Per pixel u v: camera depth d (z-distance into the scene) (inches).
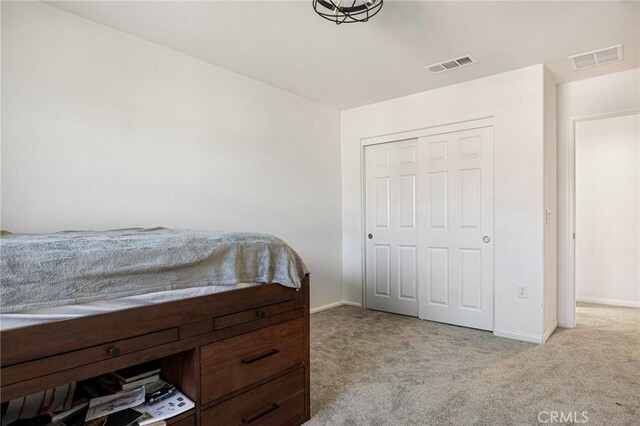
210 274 61.6
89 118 97.0
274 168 147.8
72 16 93.8
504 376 98.3
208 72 124.3
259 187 141.8
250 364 67.6
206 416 61.0
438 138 150.9
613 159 183.3
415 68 128.8
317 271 169.0
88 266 47.6
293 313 75.9
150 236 64.8
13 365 41.8
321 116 170.9
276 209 148.6
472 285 142.6
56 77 91.4
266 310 70.4
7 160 84.3
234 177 132.8
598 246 187.2
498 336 132.8
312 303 166.9
